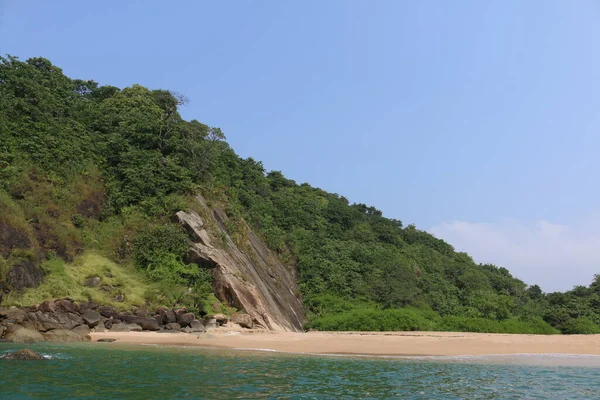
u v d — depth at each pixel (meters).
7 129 34.97
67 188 35.22
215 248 35.88
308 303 47.97
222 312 31.81
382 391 12.87
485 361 19.95
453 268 67.88
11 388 11.50
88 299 27.17
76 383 12.34
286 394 12.05
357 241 62.81
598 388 13.91
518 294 70.19
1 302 24.55
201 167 43.16
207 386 12.55
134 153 39.72
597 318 53.19
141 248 33.66
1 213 28.38
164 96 48.16
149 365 15.75
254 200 55.06
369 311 41.59
